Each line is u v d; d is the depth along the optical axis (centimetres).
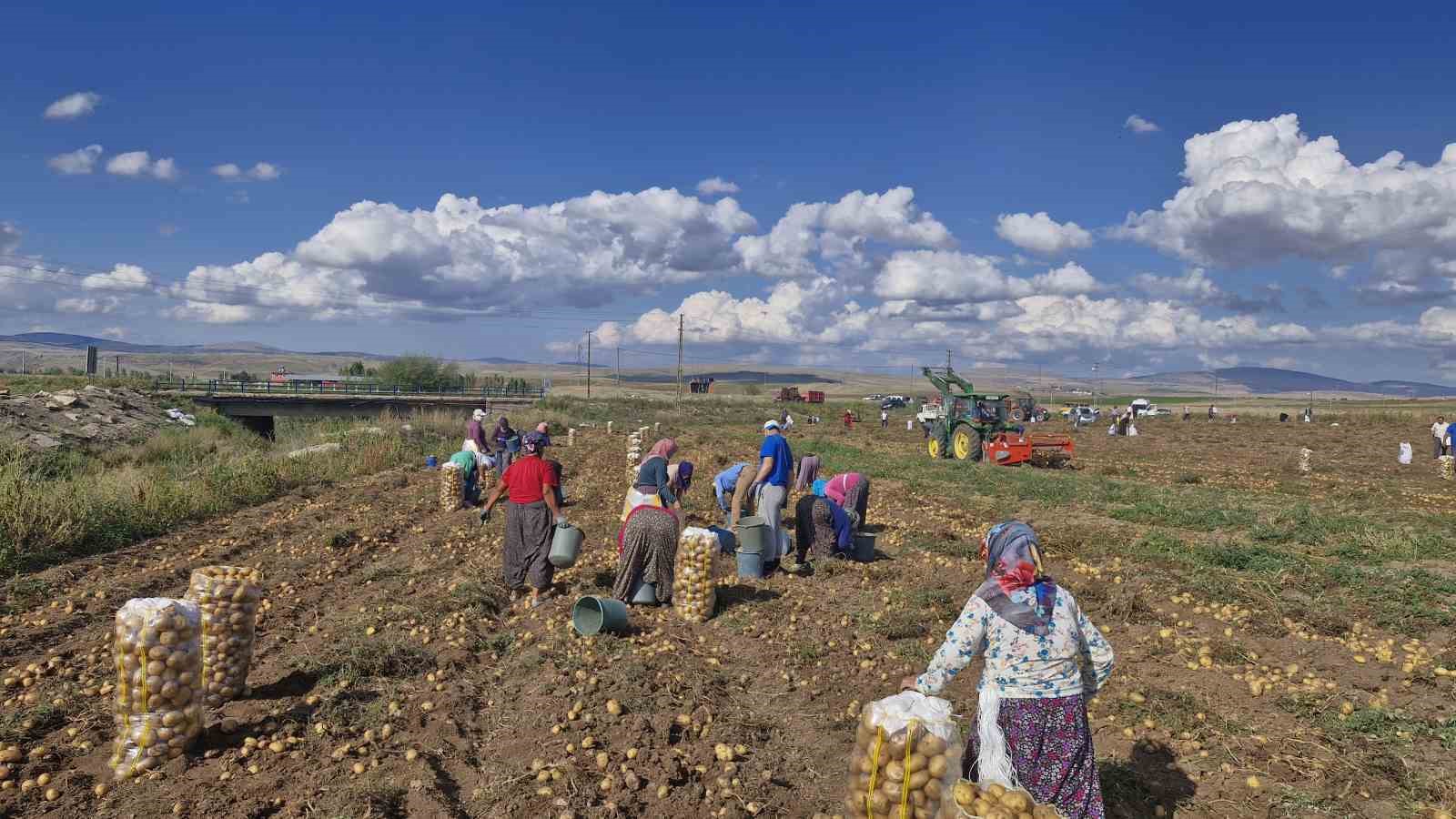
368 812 452
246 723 574
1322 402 14550
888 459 2772
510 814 463
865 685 658
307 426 3919
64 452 2152
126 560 1084
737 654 736
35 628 789
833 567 1041
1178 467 2684
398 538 1282
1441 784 477
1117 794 479
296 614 862
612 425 4341
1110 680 657
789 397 9625
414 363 9156
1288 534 1299
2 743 538
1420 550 1191
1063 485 1981
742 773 511
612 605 769
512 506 909
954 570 1041
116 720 582
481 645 750
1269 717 587
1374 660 716
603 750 538
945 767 347
